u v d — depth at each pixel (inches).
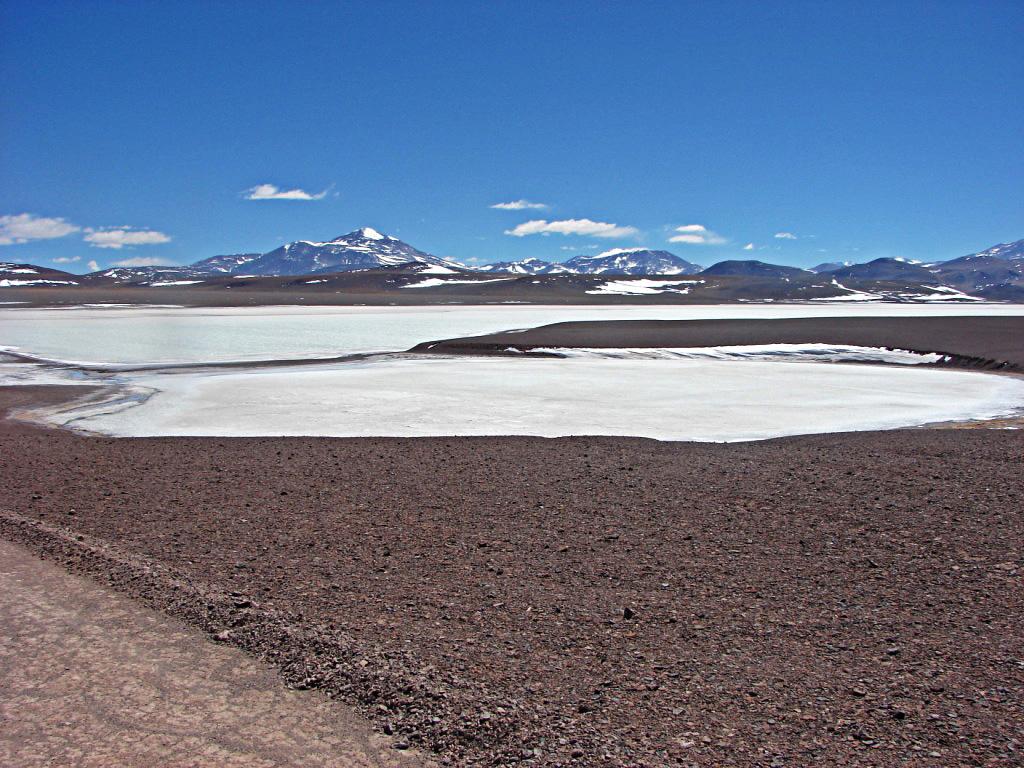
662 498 439.2
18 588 294.8
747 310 3922.2
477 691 212.5
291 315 3051.2
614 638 249.3
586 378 1127.0
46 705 209.5
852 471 501.0
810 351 1501.0
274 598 284.2
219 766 180.9
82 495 452.4
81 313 3164.4
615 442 637.3
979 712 200.1
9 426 748.6
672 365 1325.0
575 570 318.0
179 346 1651.1
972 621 261.7
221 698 213.3
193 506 425.7
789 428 737.6
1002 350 1419.8
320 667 228.7
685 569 319.3
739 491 453.4
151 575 305.9
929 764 176.7
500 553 341.1
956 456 548.1
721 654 237.3
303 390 993.5
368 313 3277.6
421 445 623.8
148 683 221.5
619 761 179.6
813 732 191.5
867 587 296.4
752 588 296.0
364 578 307.6
